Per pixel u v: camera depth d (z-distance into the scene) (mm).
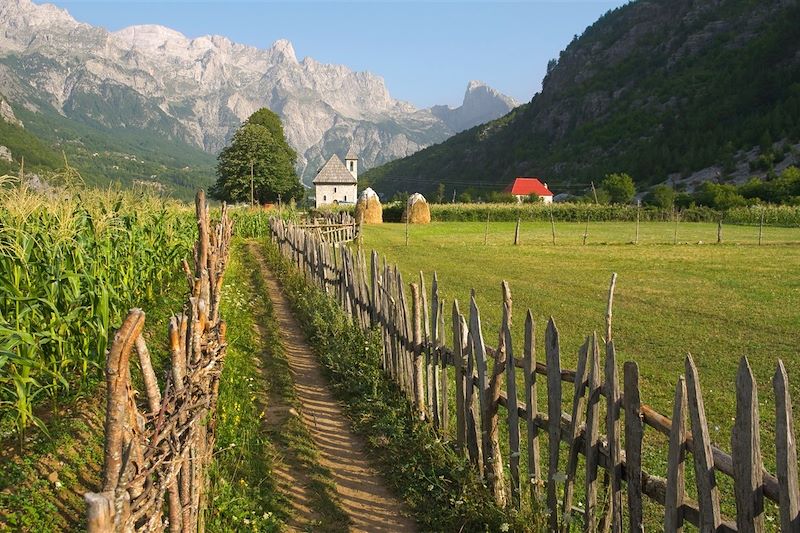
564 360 11008
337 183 104750
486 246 32625
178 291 14398
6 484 5027
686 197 73125
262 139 78625
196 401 4438
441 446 6664
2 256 6660
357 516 5820
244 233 38969
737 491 3359
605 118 163250
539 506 5129
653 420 4031
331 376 9672
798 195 67875
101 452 6109
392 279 8953
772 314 14727
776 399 3201
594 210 61500
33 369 6547
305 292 15609
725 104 135250
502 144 188000
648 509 5977
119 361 2756
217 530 5172
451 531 5488
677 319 14445
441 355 7109
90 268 8523
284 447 7148
